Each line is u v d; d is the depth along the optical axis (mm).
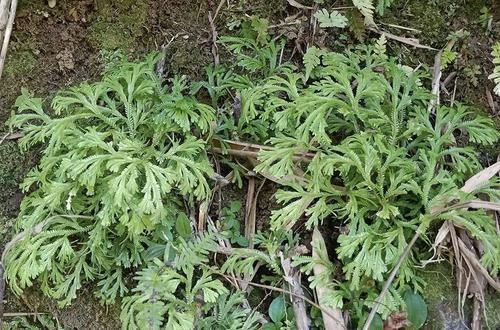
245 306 2410
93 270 2418
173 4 2830
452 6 2826
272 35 2812
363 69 2557
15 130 2697
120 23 2801
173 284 2248
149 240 2400
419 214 2385
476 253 2404
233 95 2697
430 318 2371
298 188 2352
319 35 2799
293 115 2385
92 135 2320
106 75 2588
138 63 2590
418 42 2816
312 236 2439
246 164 2600
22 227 2400
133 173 2217
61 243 2344
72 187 2328
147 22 2811
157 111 2475
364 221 2369
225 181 2551
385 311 2246
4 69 2734
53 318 2553
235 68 2770
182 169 2305
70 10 2773
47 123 2459
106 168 2234
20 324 2578
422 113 2500
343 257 2352
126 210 2209
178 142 2393
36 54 2762
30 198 2461
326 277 2326
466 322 2373
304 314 2365
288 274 2393
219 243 2482
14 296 2592
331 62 2535
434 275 2416
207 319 2320
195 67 2779
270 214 2576
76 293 2504
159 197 2197
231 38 2732
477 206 2320
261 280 2453
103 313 2484
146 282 2230
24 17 2748
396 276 2318
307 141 2357
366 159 2314
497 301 2402
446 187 2338
